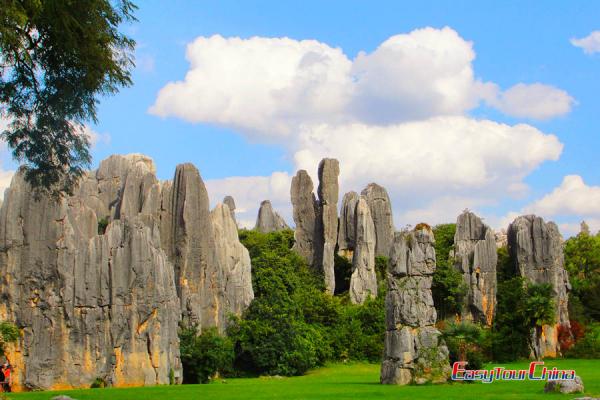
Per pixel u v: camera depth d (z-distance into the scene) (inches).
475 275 3983.8
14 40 1213.7
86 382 2474.2
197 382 2726.4
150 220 2753.4
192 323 2967.5
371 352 3481.8
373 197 4675.2
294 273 3799.2
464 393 1715.1
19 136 1448.1
